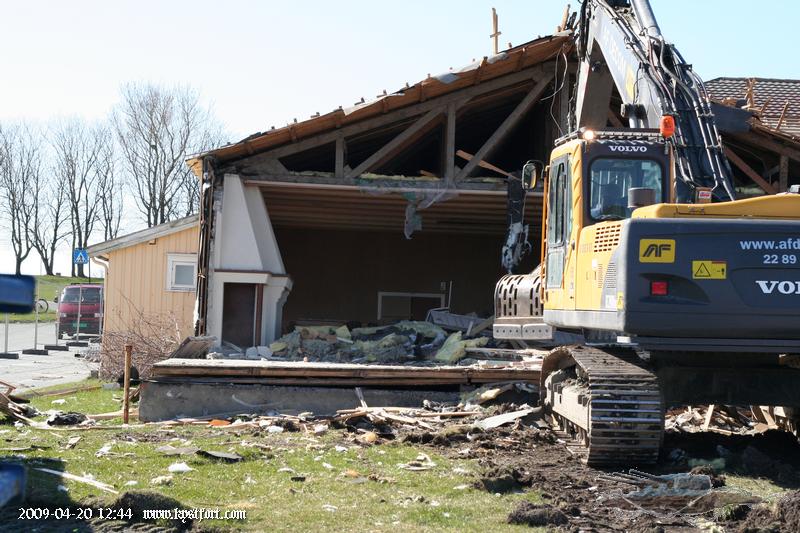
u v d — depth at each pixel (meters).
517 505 6.41
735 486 7.48
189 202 57.41
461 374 11.88
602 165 9.39
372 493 6.97
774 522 6.07
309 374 11.74
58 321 28.36
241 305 17.09
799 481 7.70
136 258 19.52
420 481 7.46
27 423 10.67
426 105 17.39
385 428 10.27
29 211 67.25
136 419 11.58
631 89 10.81
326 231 25.36
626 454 8.03
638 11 11.34
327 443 9.33
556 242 10.18
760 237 7.69
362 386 11.91
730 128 10.41
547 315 10.45
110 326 19.36
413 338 16.38
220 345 16.70
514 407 10.98
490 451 8.85
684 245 7.71
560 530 5.93
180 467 7.66
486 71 16.89
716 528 6.09
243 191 17.11
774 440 9.63
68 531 5.70
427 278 25.58
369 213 21.56
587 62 12.98
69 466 7.65
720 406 11.33
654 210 8.02
